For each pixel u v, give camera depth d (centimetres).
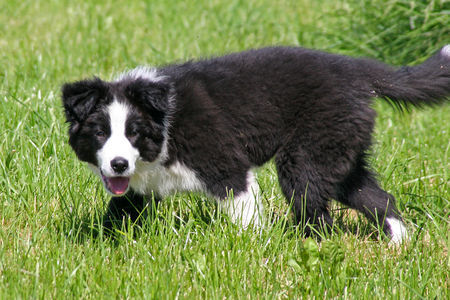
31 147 747
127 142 563
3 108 829
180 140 596
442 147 865
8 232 589
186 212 666
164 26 1456
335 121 603
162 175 616
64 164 725
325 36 1197
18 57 1140
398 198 699
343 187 659
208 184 609
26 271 496
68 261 523
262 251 550
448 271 543
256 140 623
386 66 652
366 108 616
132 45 1306
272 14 1564
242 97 614
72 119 575
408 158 810
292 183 623
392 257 571
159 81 594
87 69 1095
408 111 662
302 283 515
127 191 608
